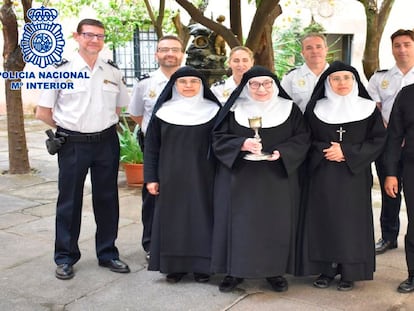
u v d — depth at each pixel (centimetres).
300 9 983
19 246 436
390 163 349
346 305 330
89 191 617
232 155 331
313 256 349
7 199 584
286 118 342
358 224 340
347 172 338
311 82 393
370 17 500
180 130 349
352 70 338
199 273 362
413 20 1228
